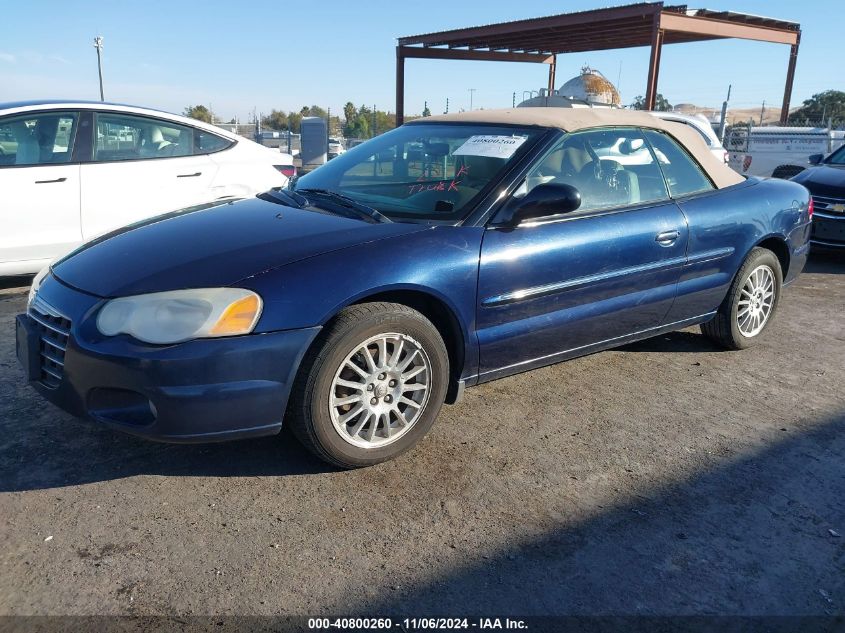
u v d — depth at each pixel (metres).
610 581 2.37
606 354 4.57
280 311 2.66
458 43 21.30
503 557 2.48
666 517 2.75
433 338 3.03
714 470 3.12
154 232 3.21
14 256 5.34
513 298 3.25
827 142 14.35
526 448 3.27
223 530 2.58
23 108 5.40
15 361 4.11
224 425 2.66
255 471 3.00
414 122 4.35
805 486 3.01
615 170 3.78
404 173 3.75
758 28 17.62
